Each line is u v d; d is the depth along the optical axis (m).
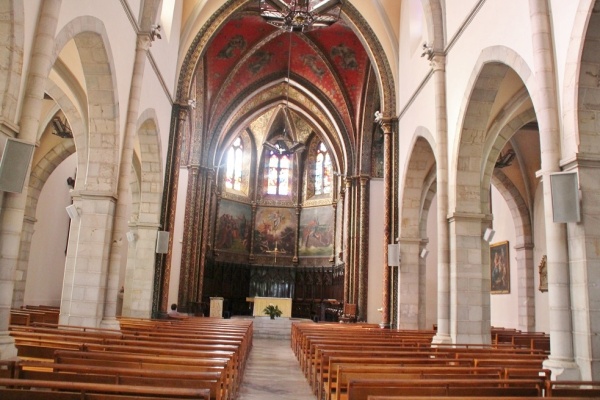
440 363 8.14
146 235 18.39
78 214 13.20
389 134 20.19
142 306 18.09
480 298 13.37
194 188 27.36
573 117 8.45
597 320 7.91
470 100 13.20
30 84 8.59
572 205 8.20
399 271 18.94
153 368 6.41
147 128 17.38
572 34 8.53
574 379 7.88
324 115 31.94
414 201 18.98
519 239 21.53
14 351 7.92
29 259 22.28
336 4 19.12
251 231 39.22
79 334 10.05
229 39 26.67
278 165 40.25
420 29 18.09
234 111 30.17
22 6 8.16
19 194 8.16
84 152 15.05
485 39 12.29
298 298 38.50
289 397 10.11
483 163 14.77
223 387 6.73
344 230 31.33
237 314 37.56
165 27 18.00
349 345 10.66
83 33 11.59
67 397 4.32
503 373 7.09
